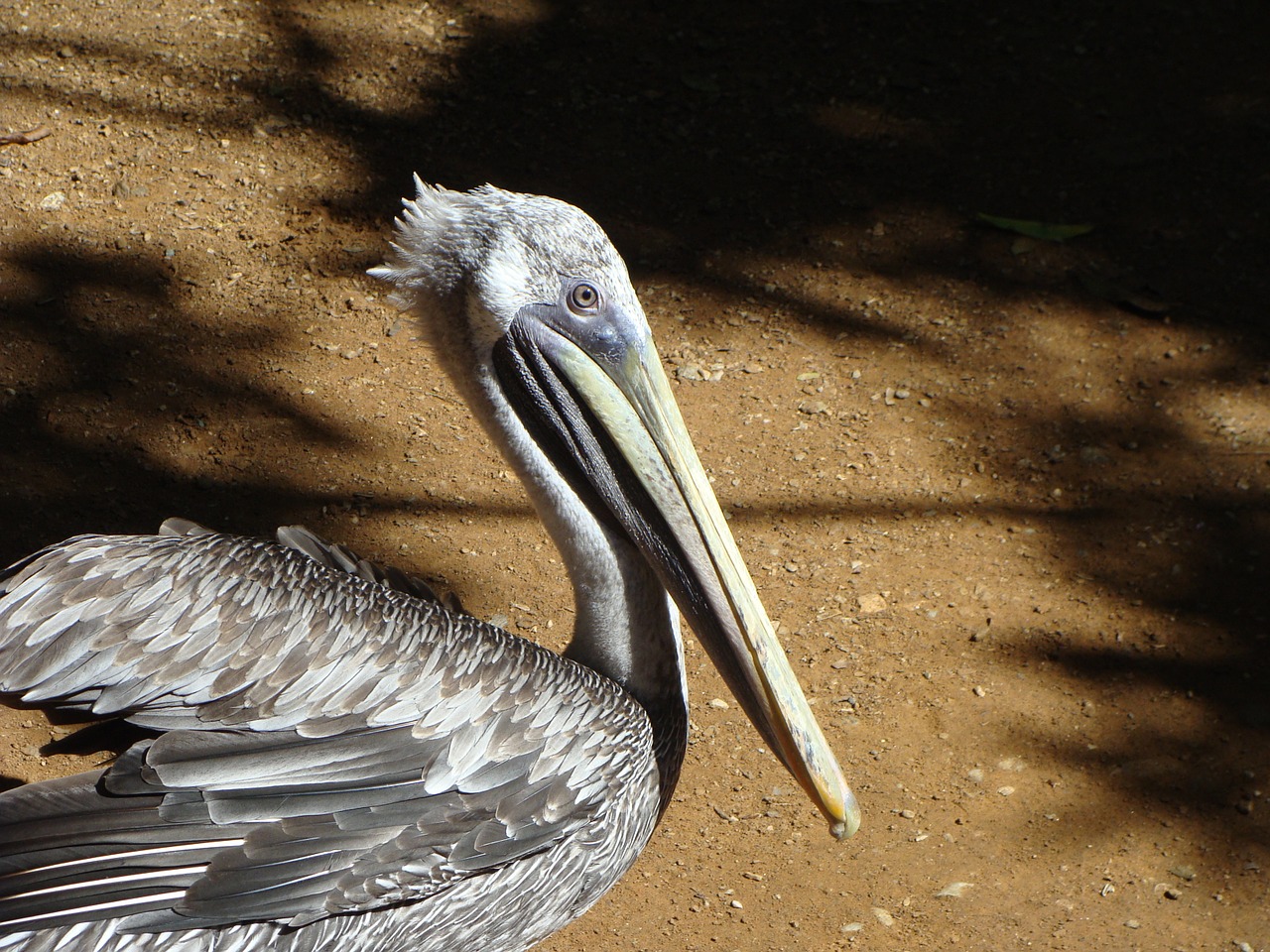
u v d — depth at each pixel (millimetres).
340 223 7516
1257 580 5957
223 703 3545
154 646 3525
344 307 7066
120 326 6789
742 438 6598
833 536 6141
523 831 3811
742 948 4586
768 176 8055
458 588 5793
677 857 4902
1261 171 8070
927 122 8430
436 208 3965
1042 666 5590
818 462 6492
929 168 8133
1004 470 6469
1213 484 6395
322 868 3566
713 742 5320
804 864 4887
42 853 3312
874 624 5758
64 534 5793
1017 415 6754
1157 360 7031
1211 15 9188
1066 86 8656
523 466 4059
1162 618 5793
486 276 3900
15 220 7238
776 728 3928
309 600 3682
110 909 3340
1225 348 7090
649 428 3951
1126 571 5992
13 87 7992
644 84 8586
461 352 4016
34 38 8359
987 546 6105
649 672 4188
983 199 7949
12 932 3266
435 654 3766
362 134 8055
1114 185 8000
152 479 6113
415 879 3695
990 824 5016
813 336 7164
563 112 8344
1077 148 8242
